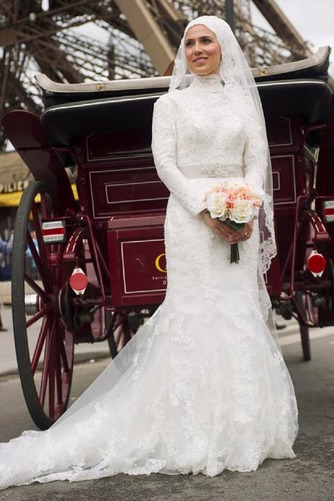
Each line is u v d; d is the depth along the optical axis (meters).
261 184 3.21
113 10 19.86
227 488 2.70
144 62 22.02
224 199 2.93
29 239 3.84
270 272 3.72
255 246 3.21
